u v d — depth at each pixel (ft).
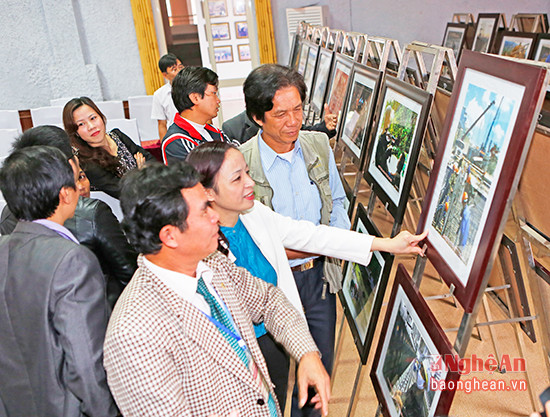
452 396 3.98
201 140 8.32
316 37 14.97
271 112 5.80
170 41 23.39
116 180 8.72
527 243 5.84
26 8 19.79
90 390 3.93
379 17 23.53
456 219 4.34
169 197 3.20
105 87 21.65
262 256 5.55
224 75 26.61
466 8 23.75
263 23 22.25
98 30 20.79
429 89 5.27
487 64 4.00
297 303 5.68
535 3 23.88
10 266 4.09
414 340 4.84
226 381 3.65
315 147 6.60
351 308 6.92
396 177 5.98
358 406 7.69
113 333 3.16
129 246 5.40
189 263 3.51
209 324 3.52
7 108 20.89
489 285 7.44
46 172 4.09
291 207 6.44
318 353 4.28
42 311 3.92
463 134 4.36
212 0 24.84
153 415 3.23
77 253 4.01
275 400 4.26
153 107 15.28
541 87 3.23
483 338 8.88
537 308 6.02
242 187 4.94
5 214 5.41
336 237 5.61
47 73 20.80
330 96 10.58
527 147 3.39
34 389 4.09
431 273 11.02
